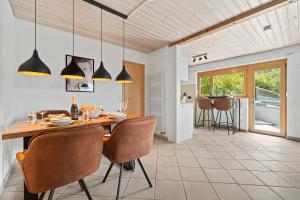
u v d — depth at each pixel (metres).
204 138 4.20
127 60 4.35
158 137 4.34
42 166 1.01
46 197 1.65
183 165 2.49
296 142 3.75
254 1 2.22
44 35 2.99
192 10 2.47
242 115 5.04
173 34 3.43
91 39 3.63
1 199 1.64
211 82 5.92
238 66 5.17
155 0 2.22
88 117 2.14
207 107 5.02
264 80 4.61
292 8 2.34
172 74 3.96
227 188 1.84
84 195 1.71
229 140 3.98
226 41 3.71
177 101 3.85
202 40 3.64
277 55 4.24
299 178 2.07
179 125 3.89
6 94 2.08
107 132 2.48
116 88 4.08
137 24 2.97
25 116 2.75
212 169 2.34
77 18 2.76
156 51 4.51
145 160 2.70
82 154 1.15
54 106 3.08
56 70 3.12
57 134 1.00
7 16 2.18
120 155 1.54
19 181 2.00
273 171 2.27
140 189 1.83
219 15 2.62
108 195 1.71
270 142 3.77
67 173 1.11
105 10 2.49
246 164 2.52
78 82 3.40
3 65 1.92
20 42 2.72
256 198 1.65
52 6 2.40
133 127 1.54
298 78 3.79
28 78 2.80
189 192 1.77
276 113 4.37
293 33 3.27
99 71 2.74
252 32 3.21
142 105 4.70
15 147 2.51
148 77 4.79
